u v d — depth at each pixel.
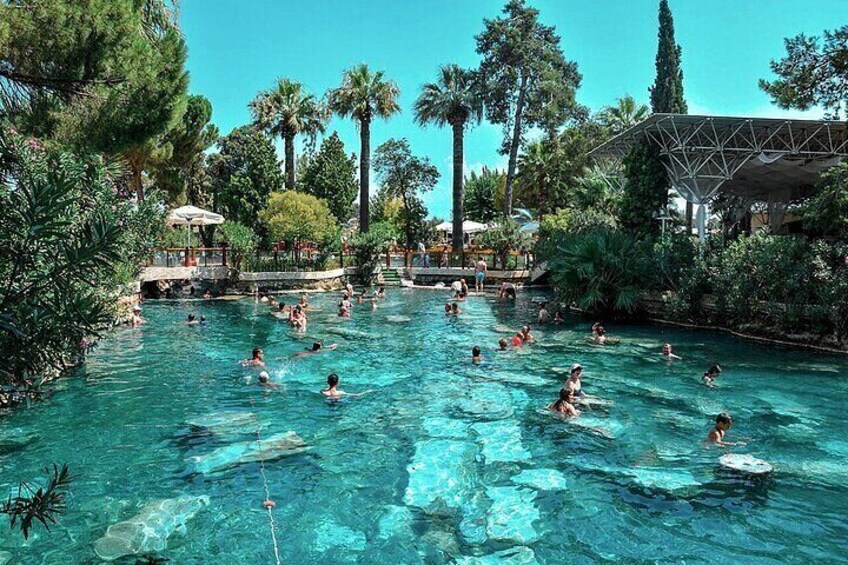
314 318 23.12
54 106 8.24
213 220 30.33
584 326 21.05
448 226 52.53
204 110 32.38
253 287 30.97
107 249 2.97
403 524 6.91
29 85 6.42
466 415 10.91
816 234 22.88
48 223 2.86
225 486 7.91
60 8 8.26
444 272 36.56
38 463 8.61
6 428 10.10
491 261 36.22
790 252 17.33
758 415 10.72
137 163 26.62
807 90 17.38
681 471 8.33
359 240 35.75
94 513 7.12
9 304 2.86
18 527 6.74
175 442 9.50
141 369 14.50
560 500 7.49
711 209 34.06
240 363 15.15
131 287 21.72
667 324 21.22
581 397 11.86
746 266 18.58
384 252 37.91
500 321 22.44
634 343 17.72
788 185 29.73
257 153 39.28
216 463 8.67
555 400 11.78
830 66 16.94
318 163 46.84
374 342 18.23
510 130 45.94
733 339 18.20
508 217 37.72
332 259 35.47
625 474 8.26
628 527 6.82
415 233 51.62
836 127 20.95
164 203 33.16
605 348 17.00
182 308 25.55
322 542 6.52
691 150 21.77
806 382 12.93
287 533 6.71
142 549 6.34
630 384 12.95
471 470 8.45
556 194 45.75
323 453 9.09
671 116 20.17
